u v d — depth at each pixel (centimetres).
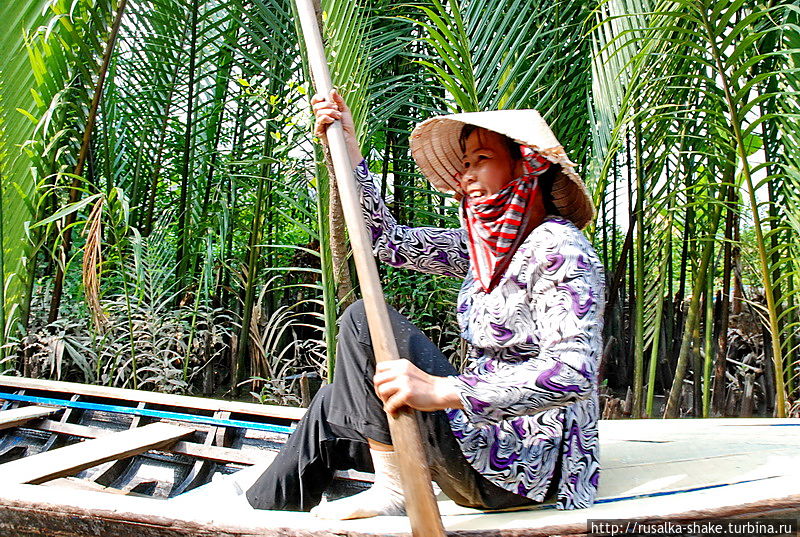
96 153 440
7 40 321
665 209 358
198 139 513
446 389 122
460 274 182
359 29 293
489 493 144
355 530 127
